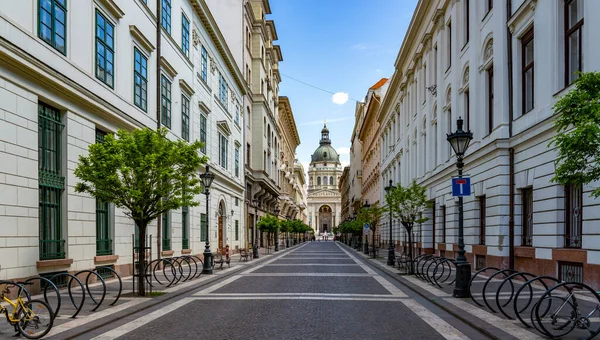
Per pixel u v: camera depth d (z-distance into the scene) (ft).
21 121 38.47
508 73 55.42
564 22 44.75
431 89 88.69
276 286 48.16
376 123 193.77
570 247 42.65
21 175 38.24
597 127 21.07
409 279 53.62
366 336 25.11
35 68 39.37
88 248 48.88
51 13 43.01
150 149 38.99
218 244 109.50
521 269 51.65
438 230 83.66
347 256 115.85
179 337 24.93
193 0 87.81
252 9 165.99
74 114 47.11
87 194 48.88
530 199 51.65
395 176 141.69
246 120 153.69
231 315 31.32
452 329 26.96
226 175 114.73
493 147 56.34
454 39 74.28
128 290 43.45
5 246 36.14
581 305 30.96
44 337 24.27
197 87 91.50
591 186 38.11
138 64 63.98
